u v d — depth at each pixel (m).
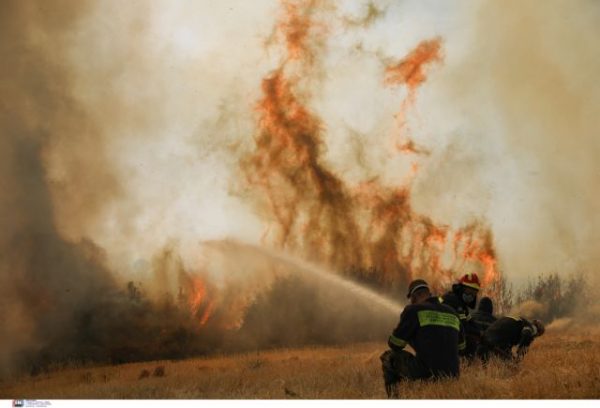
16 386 15.39
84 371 19.16
